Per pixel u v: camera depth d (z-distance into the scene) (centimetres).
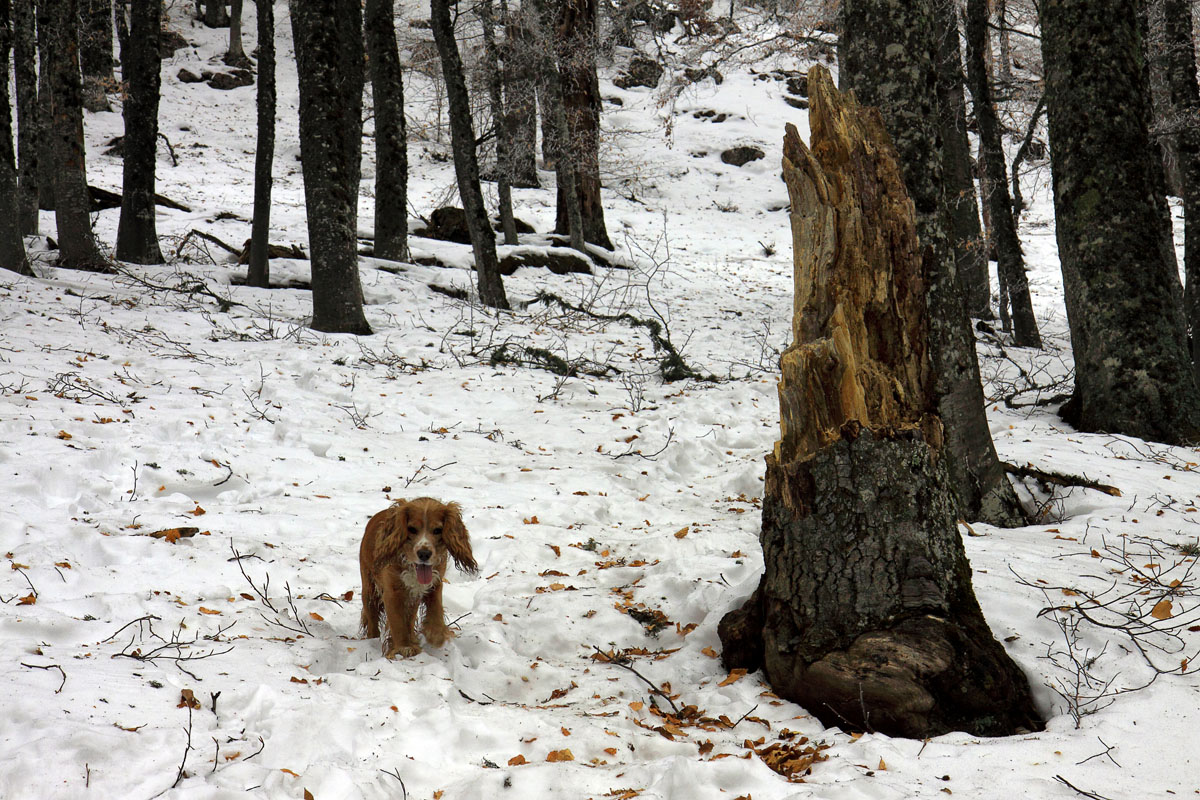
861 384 464
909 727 401
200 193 2661
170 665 431
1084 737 377
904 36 719
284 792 326
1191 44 1311
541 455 966
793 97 4225
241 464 833
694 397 1188
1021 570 554
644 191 3434
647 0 2789
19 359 1064
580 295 1992
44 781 313
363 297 1655
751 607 492
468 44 2758
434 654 498
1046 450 870
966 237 1917
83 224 1645
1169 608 470
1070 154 1022
